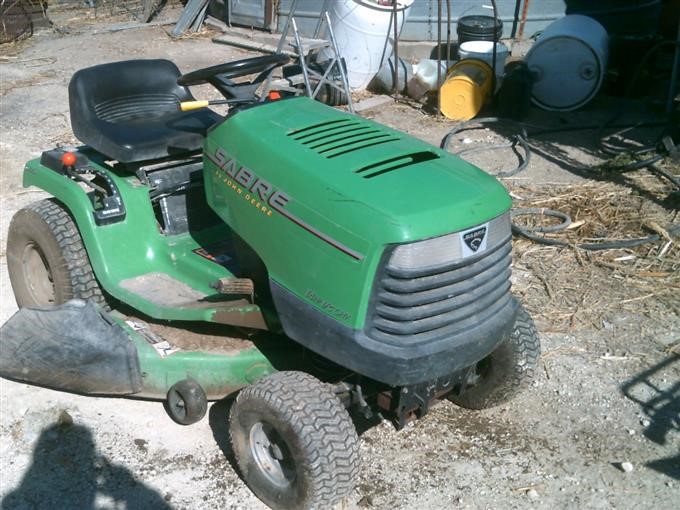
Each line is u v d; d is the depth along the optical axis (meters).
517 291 5.22
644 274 5.39
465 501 3.49
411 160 3.24
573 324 4.86
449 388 3.54
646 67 9.09
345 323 3.01
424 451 3.79
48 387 4.16
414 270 2.90
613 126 8.25
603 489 3.58
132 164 4.19
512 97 8.39
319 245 3.05
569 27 8.68
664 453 3.81
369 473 3.64
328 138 3.37
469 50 9.09
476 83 8.44
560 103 8.81
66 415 3.96
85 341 3.78
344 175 3.09
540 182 6.92
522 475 3.66
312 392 3.12
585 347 4.64
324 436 3.04
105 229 4.07
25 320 3.92
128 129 4.23
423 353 2.96
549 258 5.62
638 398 4.20
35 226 4.34
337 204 3.00
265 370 3.67
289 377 3.20
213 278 3.86
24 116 8.64
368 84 9.51
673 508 3.46
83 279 4.28
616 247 5.68
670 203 6.39
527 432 3.95
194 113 4.53
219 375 3.71
